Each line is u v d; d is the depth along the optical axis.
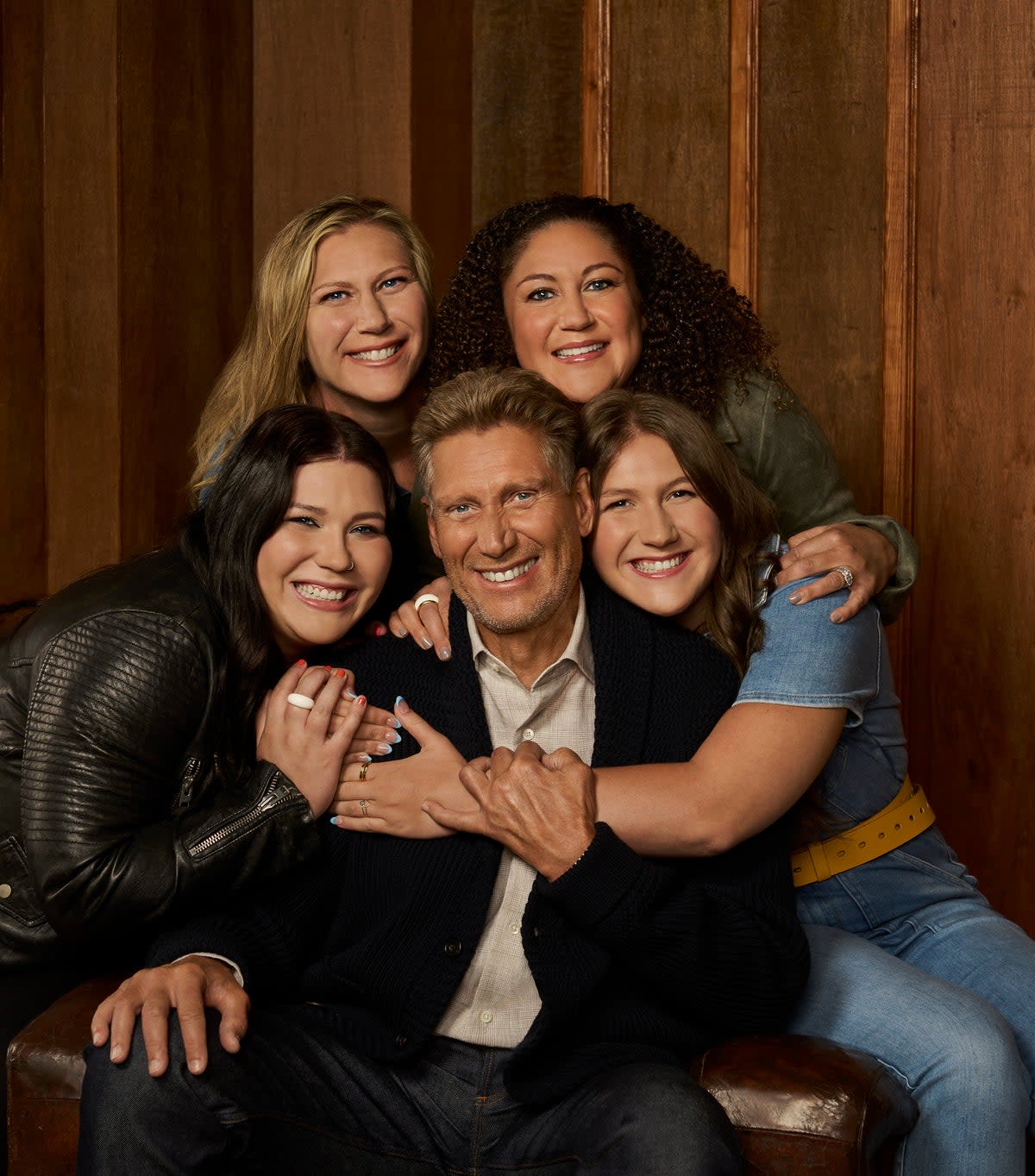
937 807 3.38
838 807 2.08
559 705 2.00
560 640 1.99
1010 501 3.27
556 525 1.90
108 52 3.21
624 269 2.28
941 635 3.36
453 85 3.62
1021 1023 1.96
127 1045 1.66
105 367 3.28
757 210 3.39
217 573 1.98
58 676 1.89
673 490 1.99
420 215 3.47
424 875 1.91
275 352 2.57
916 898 2.11
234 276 3.60
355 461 1.99
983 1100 1.79
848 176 3.33
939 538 3.35
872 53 3.29
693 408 2.30
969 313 3.28
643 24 3.45
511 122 3.71
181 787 1.95
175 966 1.76
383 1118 1.80
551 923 1.81
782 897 1.90
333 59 3.50
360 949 1.90
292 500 1.96
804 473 2.35
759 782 1.85
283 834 1.87
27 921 1.99
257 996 1.88
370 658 2.06
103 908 1.83
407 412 2.64
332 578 1.97
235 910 1.89
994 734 3.32
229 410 2.64
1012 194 3.21
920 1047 1.83
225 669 1.94
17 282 3.25
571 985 1.78
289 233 2.54
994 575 3.30
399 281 2.54
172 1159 1.63
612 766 1.93
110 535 3.31
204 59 3.44
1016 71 3.19
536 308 2.28
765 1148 1.66
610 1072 1.76
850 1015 1.90
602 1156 1.63
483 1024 1.88
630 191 3.50
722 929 1.81
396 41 3.43
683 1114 1.61
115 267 3.25
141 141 3.29
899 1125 1.74
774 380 2.39
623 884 1.76
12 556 3.28
